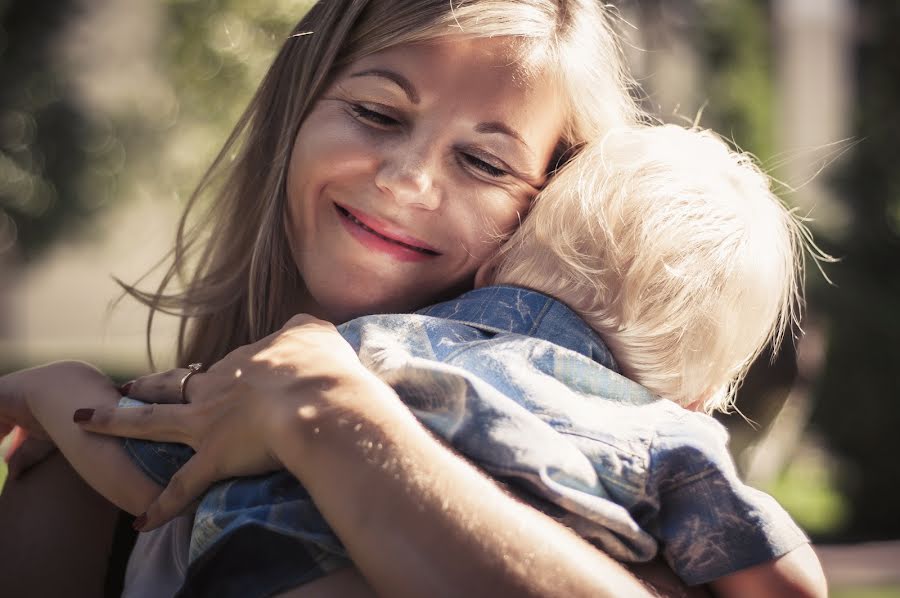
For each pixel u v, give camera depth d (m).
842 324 8.36
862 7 9.95
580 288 1.59
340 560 1.30
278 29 6.74
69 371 1.68
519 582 1.15
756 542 1.37
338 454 1.22
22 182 12.68
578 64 1.72
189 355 1.98
